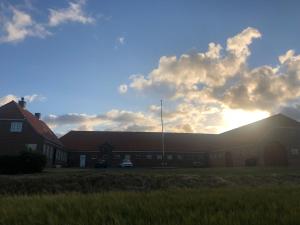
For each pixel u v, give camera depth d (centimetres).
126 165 6556
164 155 7250
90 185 2692
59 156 6431
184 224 702
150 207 863
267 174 3219
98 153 7019
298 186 1529
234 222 694
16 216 821
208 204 916
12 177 2791
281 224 695
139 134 7712
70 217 784
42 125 6362
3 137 5309
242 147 5741
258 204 909
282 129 5259
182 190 1315
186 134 8000
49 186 2638
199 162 7388
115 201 972
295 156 5206
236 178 2988
